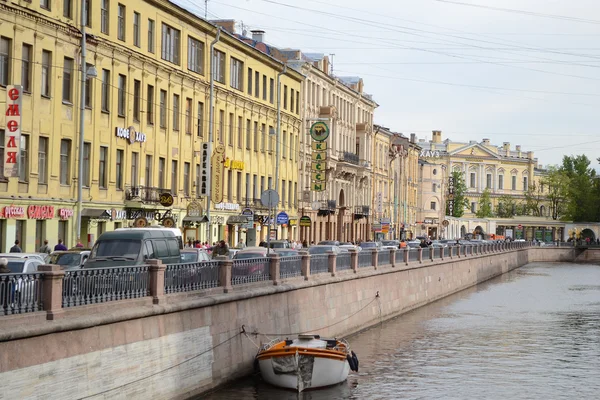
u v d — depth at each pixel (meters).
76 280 18.64
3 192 36.31
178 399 22.69
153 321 21.47
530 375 30.59
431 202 145.00
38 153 38.84
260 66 68.62
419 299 54.31
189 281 24.08
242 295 26.75
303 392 26.12
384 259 46.72
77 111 41.88
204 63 57.16
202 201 56.75
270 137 71.50
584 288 72.25
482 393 27.38
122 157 46.62
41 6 38.69
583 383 29.25
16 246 33.91
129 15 46.53
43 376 17.00
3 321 16.25
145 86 48.78
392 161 117.56
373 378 29.25
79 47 41.62
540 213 182.25
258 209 67.38
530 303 57.84
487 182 180.88
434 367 31.75
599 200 153.50
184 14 52.88
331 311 36.25
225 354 25.67
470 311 51.91
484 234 153.38
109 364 19.34
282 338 30.00
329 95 88.94
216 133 59.34
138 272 21.38
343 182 93.31
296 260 32.88
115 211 45.56
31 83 38.06
